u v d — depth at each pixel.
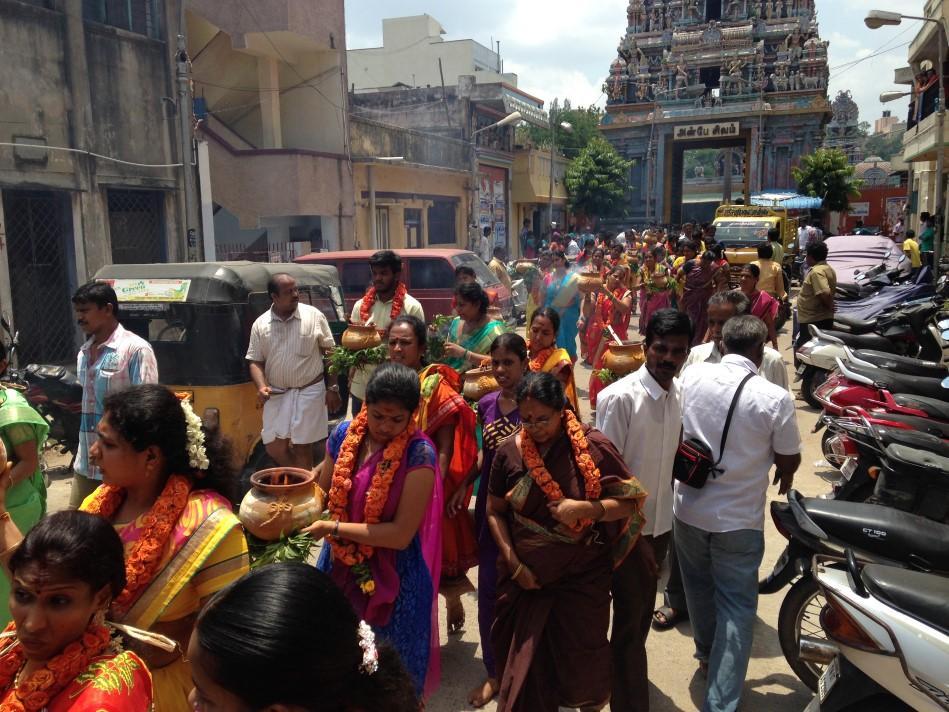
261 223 17.64
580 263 15.09
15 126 9.98
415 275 12.73
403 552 2.96
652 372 3.46
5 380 6.94
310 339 5.45
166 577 2.19
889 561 3.28
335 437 3.19
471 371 4.42
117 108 11.52
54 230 10.71
